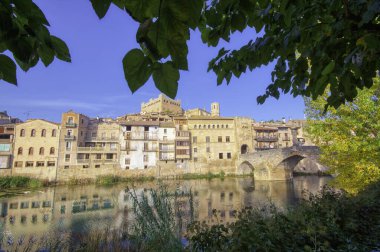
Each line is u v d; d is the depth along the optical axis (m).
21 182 47.66
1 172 50.06
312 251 4.84
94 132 58.97
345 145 11.43
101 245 11.02
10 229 19.16
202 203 29.16
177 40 0.94
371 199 9.87
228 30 2.08
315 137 13.41
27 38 1.17
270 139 68.81
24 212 25.97
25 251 13.23
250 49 2.76
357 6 2.03
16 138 52.34
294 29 2.37
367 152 11.16
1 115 64.94
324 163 13.95
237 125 65.75
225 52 2.86
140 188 42.09
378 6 1.66
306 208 7.97
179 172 60.78
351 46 2.31
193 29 0.93
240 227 5.30
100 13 0.87
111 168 56.56
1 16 0.99
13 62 1.10
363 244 6.23
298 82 2.87
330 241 5.94
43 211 26.36
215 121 65.88
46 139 53.34
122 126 59.69
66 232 17.81
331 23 2.28
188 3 0.86
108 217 22.83
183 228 8.96
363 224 7.76
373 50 2.20
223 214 22.45
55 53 1.24
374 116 10.40
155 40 0.95
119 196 35.41
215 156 63.81
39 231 18.47
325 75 2.27
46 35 1.13
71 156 54.00
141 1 0.89
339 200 8.98
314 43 2.51
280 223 6.06
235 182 50.72
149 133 61.09
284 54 2.65
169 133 62.41
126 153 58.50
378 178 11.16
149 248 8.27
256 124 73.12
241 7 1.70
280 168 50.72
